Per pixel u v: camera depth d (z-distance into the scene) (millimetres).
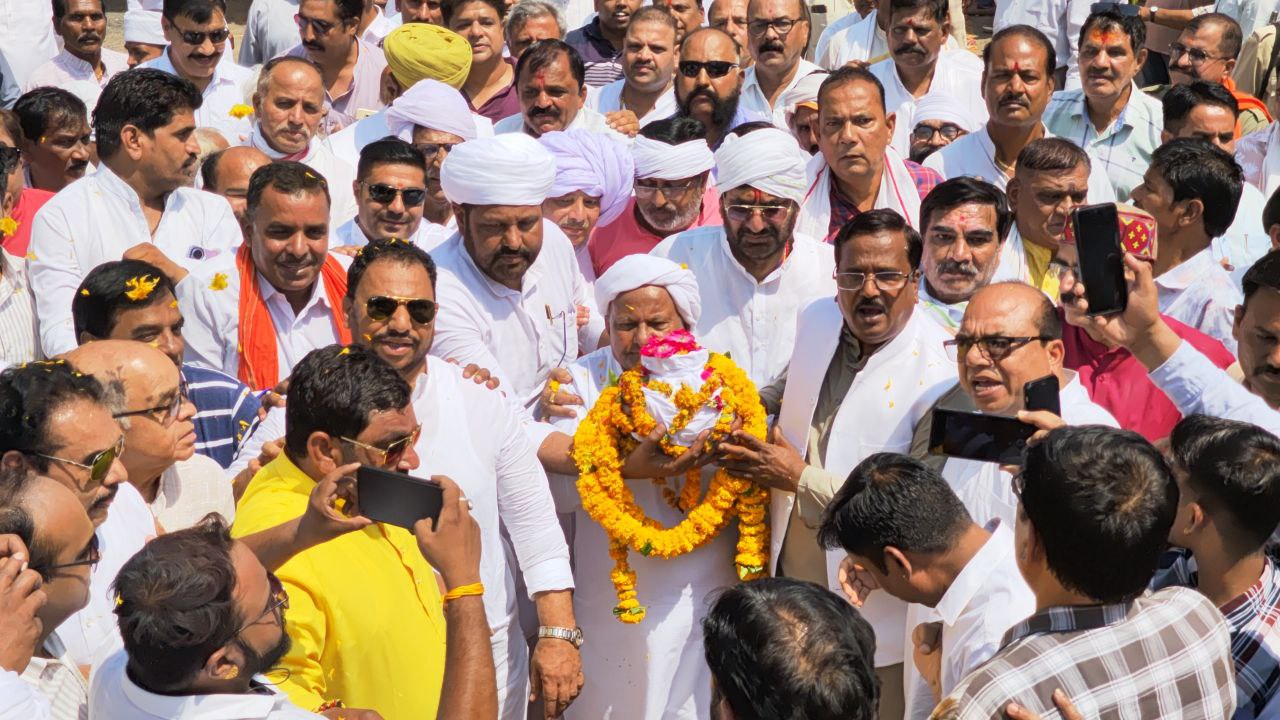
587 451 4434
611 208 6168
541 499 4359
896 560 3287
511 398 4855
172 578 2611
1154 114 7969
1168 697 2666
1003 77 6773
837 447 4500
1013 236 5789
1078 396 4039
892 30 8094
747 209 5109
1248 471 3072
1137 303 3740
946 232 5227
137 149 5816
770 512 4594
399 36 7953
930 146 7578
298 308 5219
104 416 3391
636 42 7887
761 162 5078
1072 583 2723
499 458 4316
